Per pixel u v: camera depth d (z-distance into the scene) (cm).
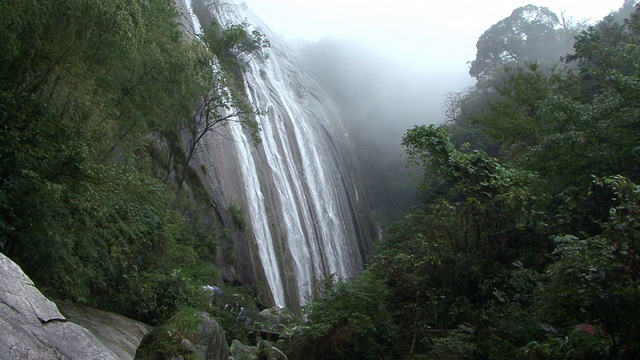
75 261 991
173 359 681
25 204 869
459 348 1102
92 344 529
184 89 1814
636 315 768
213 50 2744
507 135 2297
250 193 2895
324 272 3375
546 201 1377
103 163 1149
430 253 1394
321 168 4175
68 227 977
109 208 1121
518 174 1402
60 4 888
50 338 493
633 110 1385
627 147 1351
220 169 2723
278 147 3544
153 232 1344
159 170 2041
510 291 1263
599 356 811
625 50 1839
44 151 909
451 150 1469
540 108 1730
